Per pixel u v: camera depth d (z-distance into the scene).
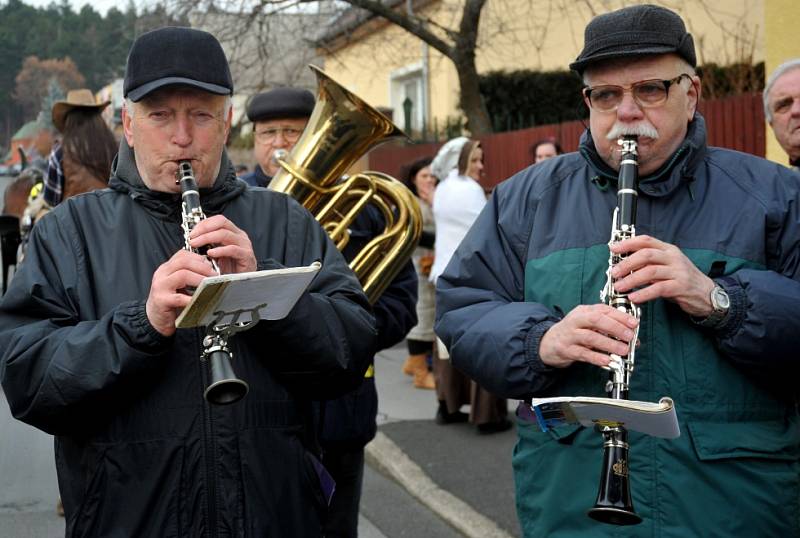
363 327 2.31
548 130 9.27
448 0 13.34
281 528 2.14
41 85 17.31
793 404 2.34
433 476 5.08
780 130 3.47
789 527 2.25
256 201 2.37
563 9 11.68
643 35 2.21
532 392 2.30
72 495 2.16
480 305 2.45
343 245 3.34
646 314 2.25
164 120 2.20
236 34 12.03
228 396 1.87
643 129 2.24
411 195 3.45
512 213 2.50
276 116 3.90
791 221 2.28
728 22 11.51
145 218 2.24
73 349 2.03
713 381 2.22
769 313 2.13
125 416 2.11
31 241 2.24
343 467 3.42
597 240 2.35
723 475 2.20
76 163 4.52
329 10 12.89
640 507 2.21
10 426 5.85
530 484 2.40
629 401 1.94
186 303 1.94
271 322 2.10
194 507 2.08
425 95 15.30
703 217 2.31
